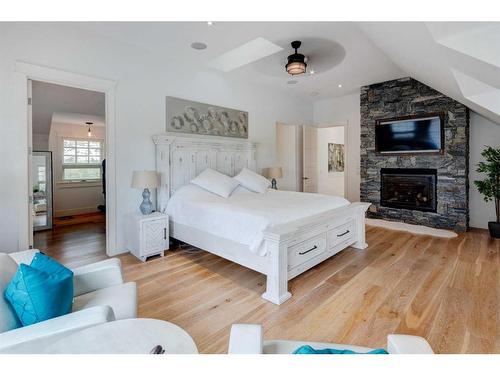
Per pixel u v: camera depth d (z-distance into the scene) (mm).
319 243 2785
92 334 1080
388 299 2250
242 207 2855
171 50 3594
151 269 2922
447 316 1984
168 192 3682
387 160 5223
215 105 4453
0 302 1145
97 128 6707
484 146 4480
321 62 4055
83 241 3939
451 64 2559
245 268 2959
